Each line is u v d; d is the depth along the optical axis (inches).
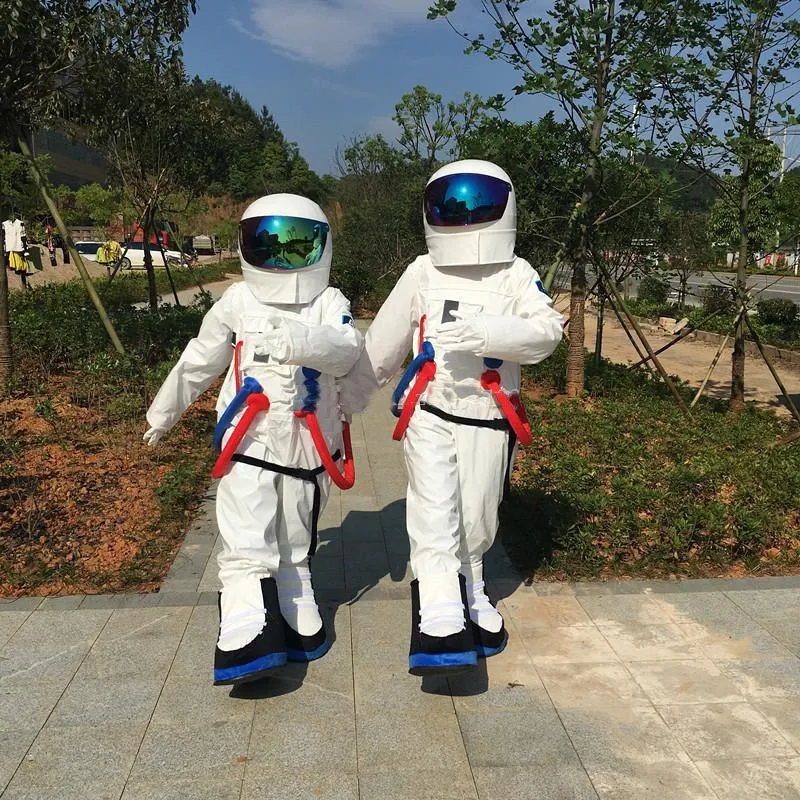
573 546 193.5
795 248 505.7
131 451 269.6
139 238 1288.1
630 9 311.3
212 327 144.5
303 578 150.9
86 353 387.5
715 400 398.9
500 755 120.6
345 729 126.4
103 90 376.5
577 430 306.2
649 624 161.8
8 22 293.1
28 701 132.0
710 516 199.8
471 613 149.3
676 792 113.4
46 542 196.9
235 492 139.3
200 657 146.3
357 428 327.9
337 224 941.2
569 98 304.0
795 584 181.2
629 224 389.4
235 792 112.1
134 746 121.3
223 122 504.1
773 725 128.8
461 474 144.3
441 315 143.6
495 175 140.9
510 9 305.1
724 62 311.6
